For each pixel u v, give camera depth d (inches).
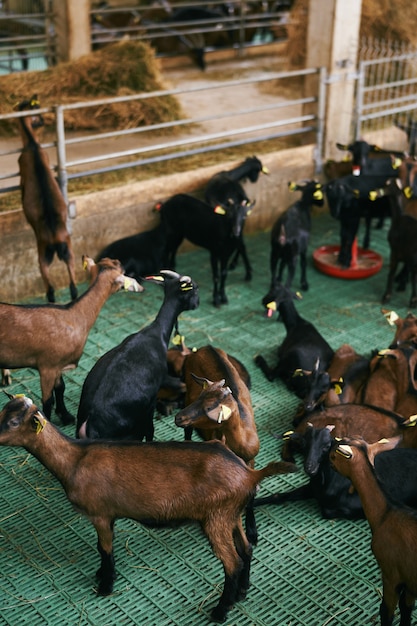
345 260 310.0
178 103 378.9
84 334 207.9
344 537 183.5
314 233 349.1
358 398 221.6
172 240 297.3
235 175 318.7
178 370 225.0
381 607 154.2
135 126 365.4
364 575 172.4
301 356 235.8
